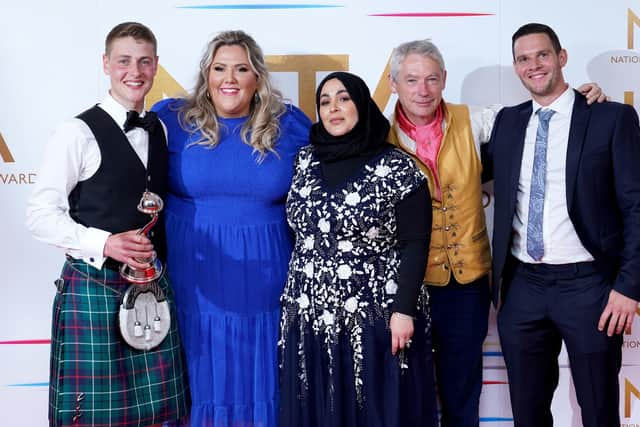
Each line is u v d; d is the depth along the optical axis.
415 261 2.03
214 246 2.19
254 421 2.22
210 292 2.19
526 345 2.29
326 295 2.04
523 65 2.23
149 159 2.09
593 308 2.18
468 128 2.38
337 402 2.03
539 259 2.24
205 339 2.20
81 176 2.02
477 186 2.37
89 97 2.59
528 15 2.64
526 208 2.25
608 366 2.20
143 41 2.05
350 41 2.63
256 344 2.21
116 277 2.04
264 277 2.20
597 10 2.63
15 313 2.62
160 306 2.08
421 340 2.12
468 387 2.45
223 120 2.24
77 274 2.02
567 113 2.22
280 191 2.21
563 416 2.76
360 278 2.04
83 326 2.01
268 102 2.23
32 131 2.58
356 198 2.02
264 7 2.61
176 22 2.60
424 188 2.05
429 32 2.64
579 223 2.16
